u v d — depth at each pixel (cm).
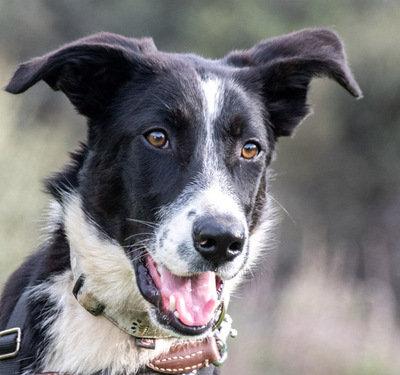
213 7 3847
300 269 1961
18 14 3259
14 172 1617
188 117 692
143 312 682
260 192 738
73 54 702
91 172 710
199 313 646
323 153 3691
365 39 3844
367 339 1653
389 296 2061
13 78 665
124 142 698
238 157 704
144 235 676
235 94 719
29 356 676
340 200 3681
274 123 800
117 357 680
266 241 795
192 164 677
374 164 3734
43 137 1841
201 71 742
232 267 645
